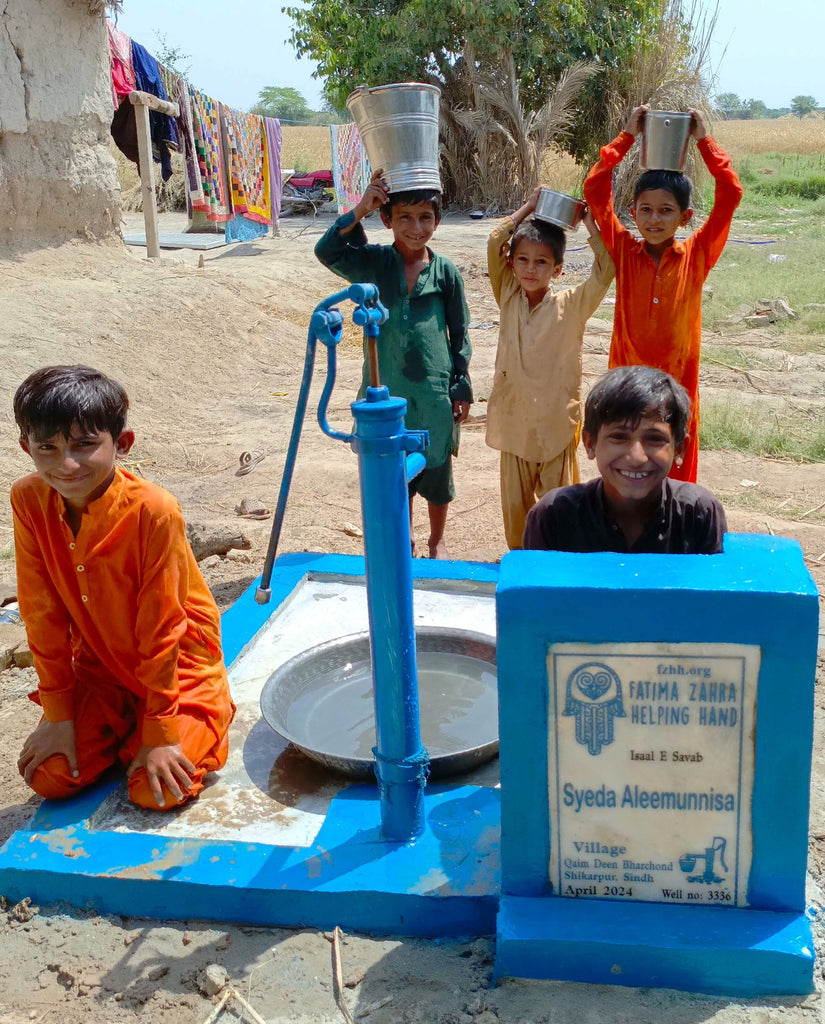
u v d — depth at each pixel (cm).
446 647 352
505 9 1859
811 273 1289
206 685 293
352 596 407
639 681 209
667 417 243
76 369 262
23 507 274
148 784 274
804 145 4391
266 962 236
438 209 397
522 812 221
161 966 236
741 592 199
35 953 241
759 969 213
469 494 578
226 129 1402
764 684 204
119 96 1147
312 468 620
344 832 264
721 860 218
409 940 241
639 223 391
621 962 217
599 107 2070
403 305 408
